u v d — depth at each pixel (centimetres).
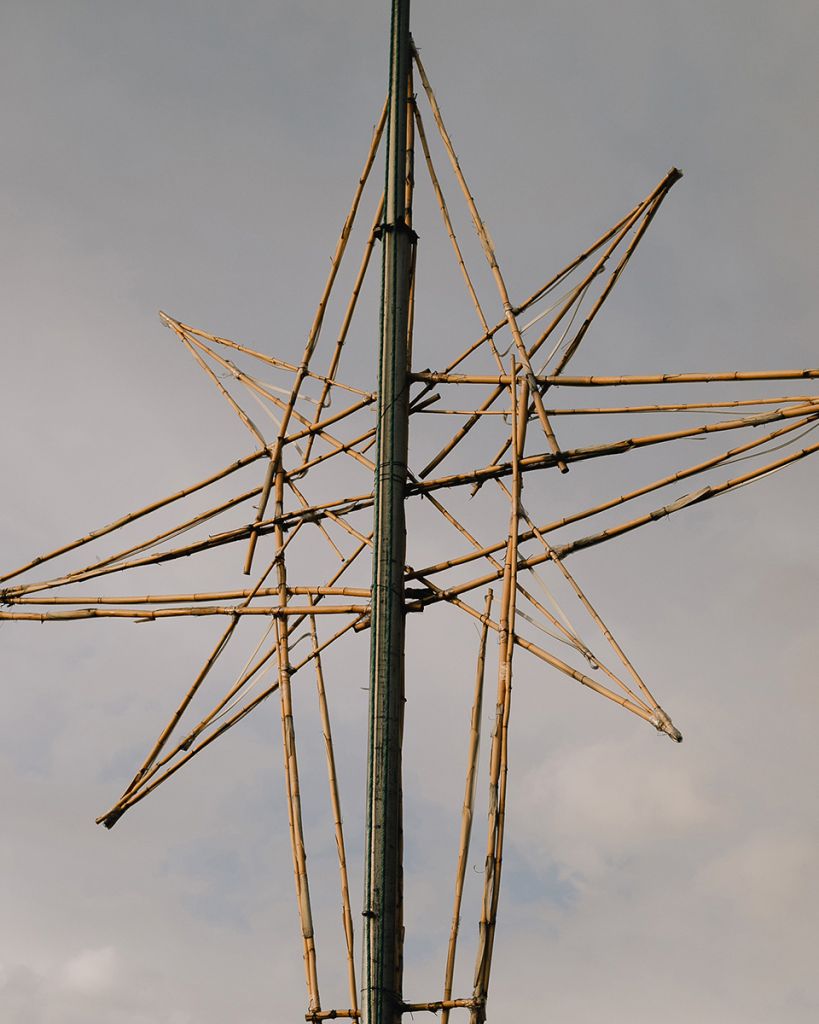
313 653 1589
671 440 1460
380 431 1502
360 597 1563
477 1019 1251
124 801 1577
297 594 1609
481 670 1445
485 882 1299
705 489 1427
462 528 1509
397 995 1266
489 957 1273
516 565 1443
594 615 1398
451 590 1474
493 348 1552
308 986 1417
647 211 1552
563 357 1556
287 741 1541
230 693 1598
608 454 1471
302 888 1468
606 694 1364
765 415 1433
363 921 1287
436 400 1568
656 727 1326
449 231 1620
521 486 1473
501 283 1567
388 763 1335
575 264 1560
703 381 1459
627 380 1488
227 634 1608
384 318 1552
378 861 1297
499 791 1327
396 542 1447
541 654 1407
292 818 1503
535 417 1527
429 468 1577
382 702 1362
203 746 1590
